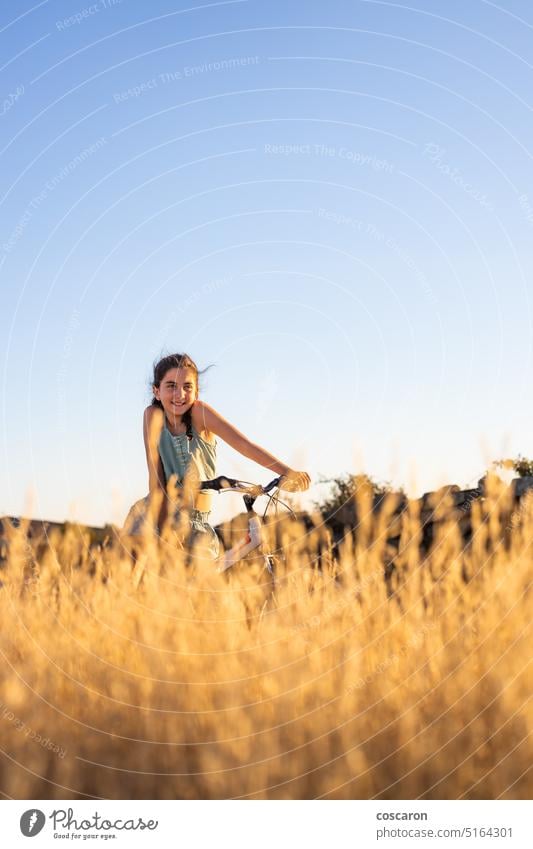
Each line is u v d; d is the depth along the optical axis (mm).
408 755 2818
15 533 4379
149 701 3111
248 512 4473
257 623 3910
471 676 3230
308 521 6754
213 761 2707
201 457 4535
